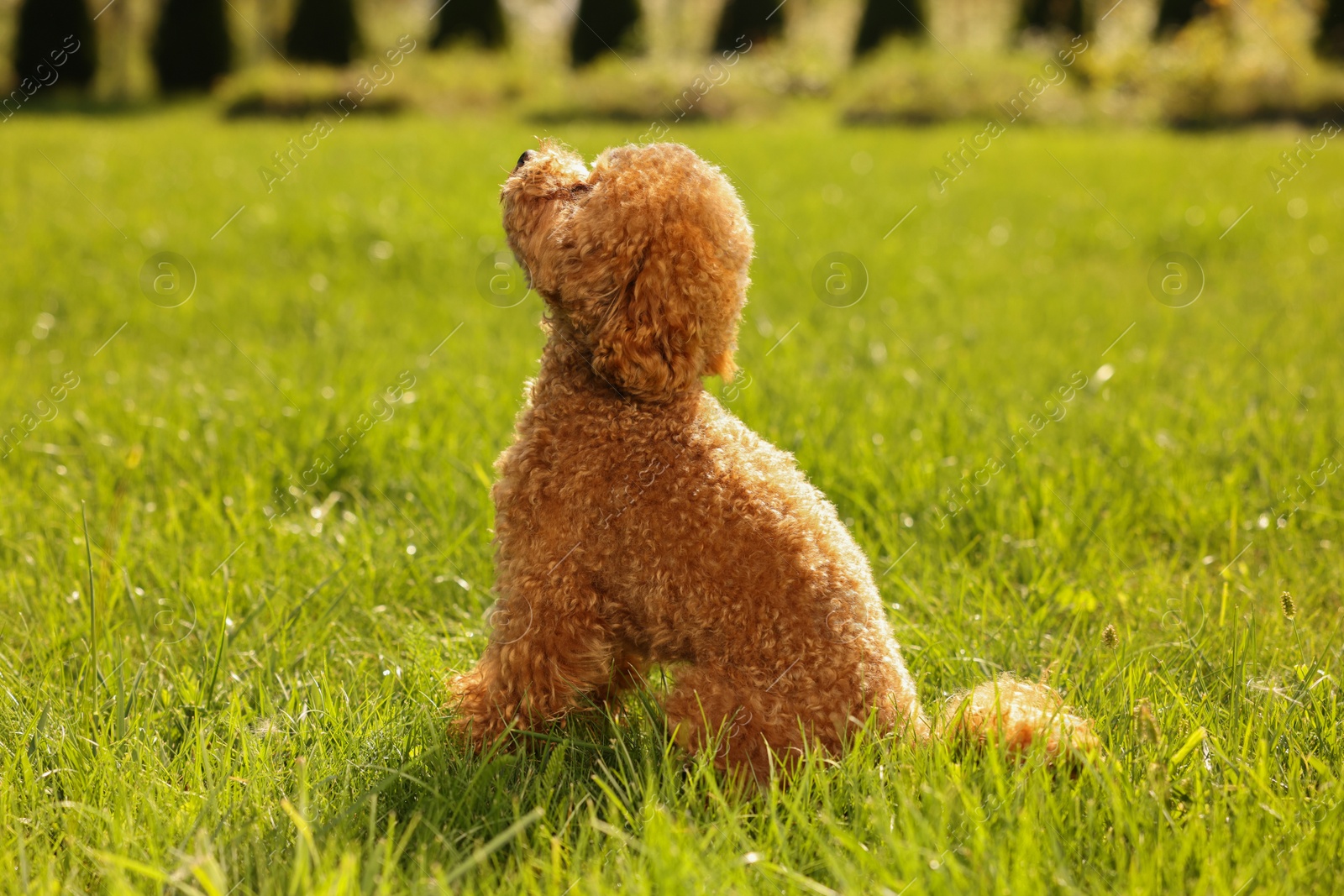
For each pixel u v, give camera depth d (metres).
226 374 6.64
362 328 7.76
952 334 7.83
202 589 3.97
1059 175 14.63
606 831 2.53
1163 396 6.25
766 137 18.12
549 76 25.45
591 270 2.62
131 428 5.46
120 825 2.67
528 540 2.84
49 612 3.82
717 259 2.66
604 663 2.86
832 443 5.26
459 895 2.50
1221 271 9.93
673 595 2.72
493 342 7.37
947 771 2.79
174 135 17.97
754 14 28.19
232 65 28.23
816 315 8.26
